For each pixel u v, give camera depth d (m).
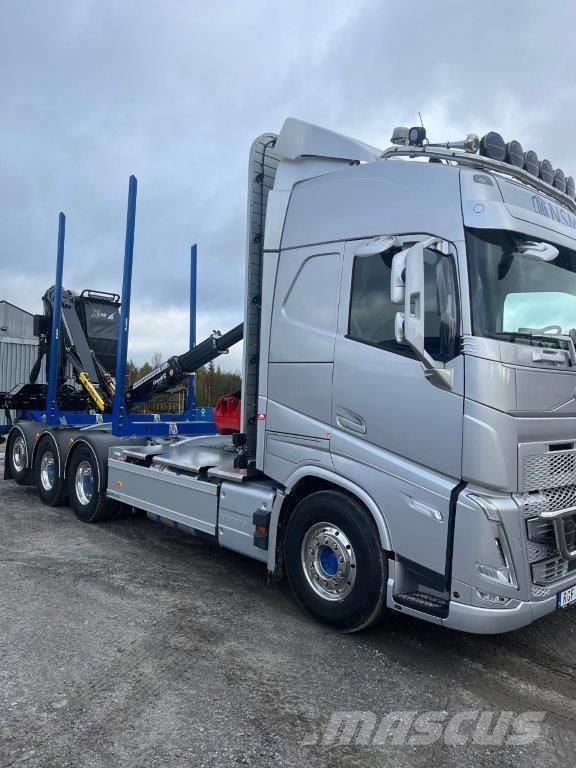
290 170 4.88
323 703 3.35
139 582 5.28
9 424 10.34
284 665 3.79
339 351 4.21
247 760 2.80
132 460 6.63
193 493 5.50
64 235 8.98
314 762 2.82
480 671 3.81
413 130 4.42
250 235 5.08
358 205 4.26
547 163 4.74
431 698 3.46
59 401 9.95
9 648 3.91
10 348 21.66
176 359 7.64
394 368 3.86
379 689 3.54
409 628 4.43
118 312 10.52
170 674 3.62
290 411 4.54
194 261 9.34
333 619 4.21
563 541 3.62
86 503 7.36
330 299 4.34
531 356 3.63
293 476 4.47
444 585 3.59
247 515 4.90
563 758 2.92
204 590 5.13
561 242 4.14
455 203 3.71
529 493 3.59
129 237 7.22
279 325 4.68
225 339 7.17
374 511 3.92
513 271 3.76
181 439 7.26
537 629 4.50
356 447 4.05
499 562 3.42
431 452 3.66
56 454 8.05
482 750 2.96
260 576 5.55
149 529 7.18
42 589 5.03
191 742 2.93
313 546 4.38
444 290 3.63
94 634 4.16
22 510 8.09
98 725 3.05
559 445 3.79
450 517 3.54
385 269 4.01
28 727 3.03
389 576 3.90
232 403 6.07
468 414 3.48
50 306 10.14
